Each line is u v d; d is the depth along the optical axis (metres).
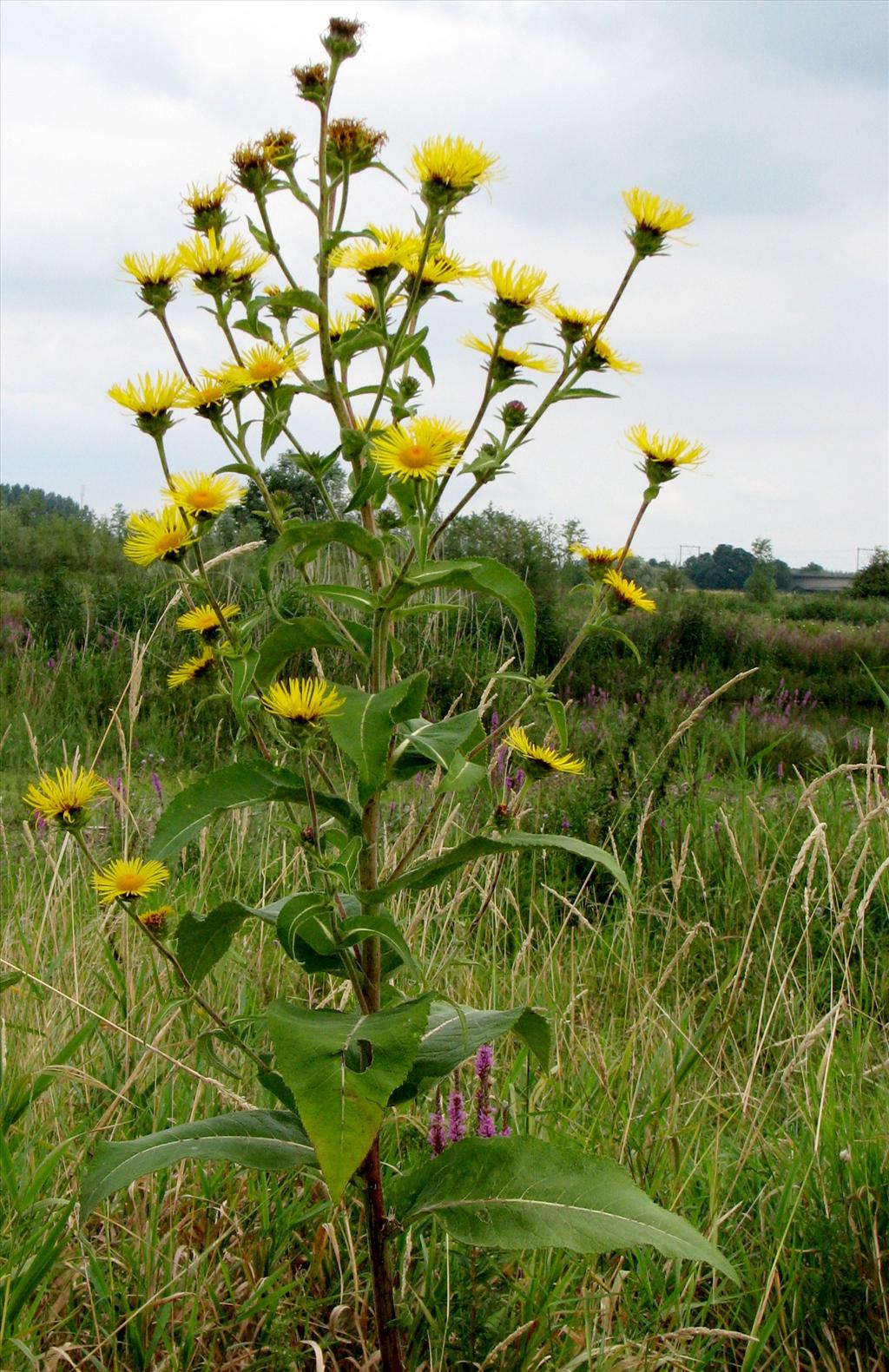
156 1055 2.80
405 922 3.59
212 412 1.95
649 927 4.39
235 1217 2.39
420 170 1.83
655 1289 2.33
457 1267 2.29
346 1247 2.41
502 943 4.17
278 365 1.95
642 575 23.62
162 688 8.76
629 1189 1.77
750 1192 2.65
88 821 2.17
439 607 1.87
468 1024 2.07
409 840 3.64
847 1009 3.30
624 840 5.32
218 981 3.35
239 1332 2.18
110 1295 2.17
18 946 3.50
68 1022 3.02
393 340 1.93
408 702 1.83
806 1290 2.34
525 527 14.67
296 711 1.78
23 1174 2.35
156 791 5.37
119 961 3.27
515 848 1.82
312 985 3.10
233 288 2.07
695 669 13.94
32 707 8.33
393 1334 1.99
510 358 2.01
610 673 12.24
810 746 9.23
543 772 2.25
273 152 1.96
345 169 1.98
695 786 5.77
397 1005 1.72
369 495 1.90
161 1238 2.35
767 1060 3.27
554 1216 1.75
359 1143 1.53
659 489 2.17
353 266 2.02
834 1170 2.56
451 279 2.02
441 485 1.88
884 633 17.75
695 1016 3.72
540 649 12.60
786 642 16.16
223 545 9.60
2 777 6.83
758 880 4.59
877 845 4.94
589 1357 2.03
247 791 1.89
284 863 3.80
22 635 11.33
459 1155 1.89
